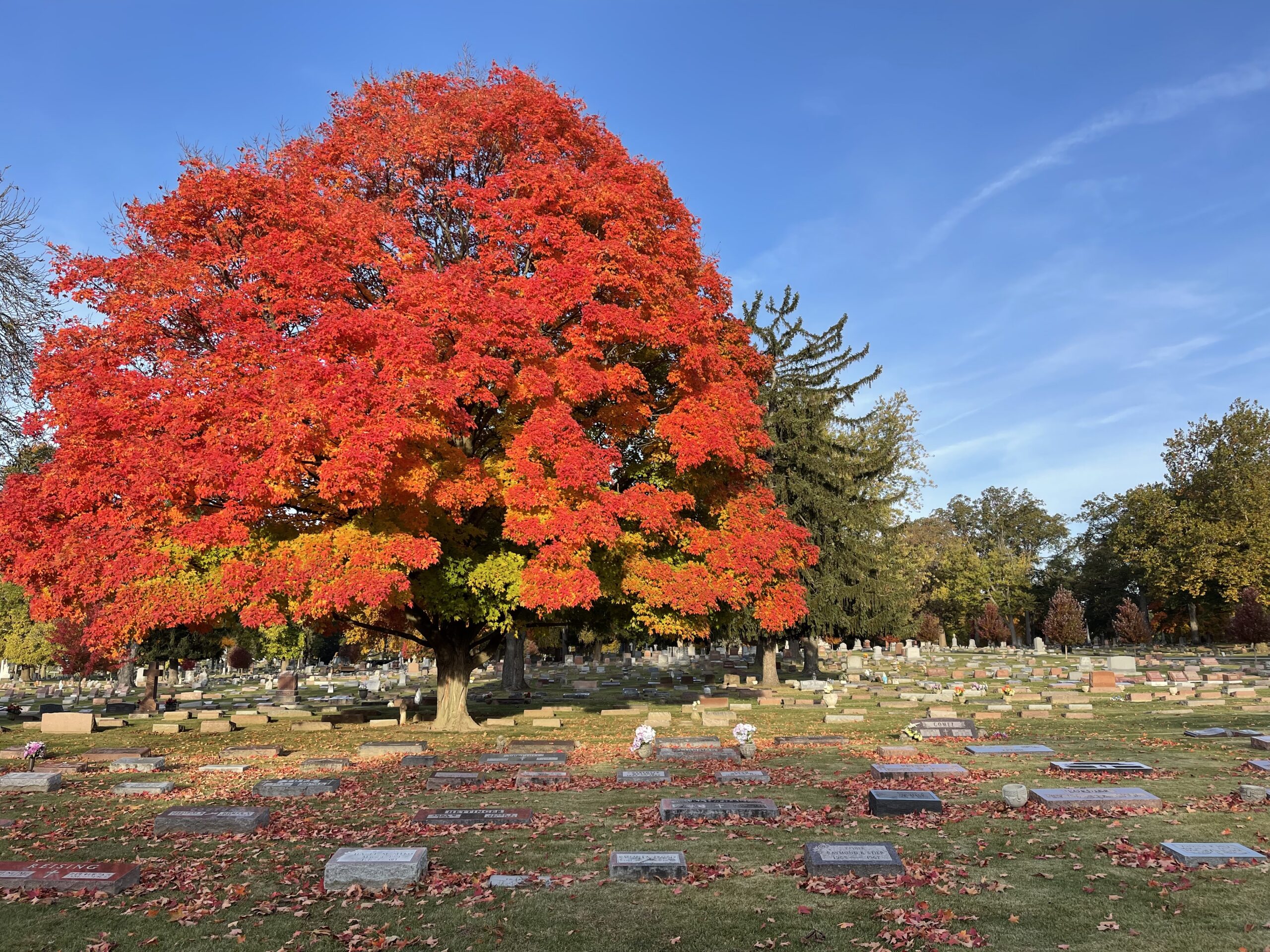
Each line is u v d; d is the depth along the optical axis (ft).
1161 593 218.38
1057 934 22.85
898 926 23.79
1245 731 61.05
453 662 80.69
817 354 134.72
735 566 74.95
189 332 68.39
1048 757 53.42
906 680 131.44
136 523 60.23
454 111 77.92
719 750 56.54
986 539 358.23
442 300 62.85
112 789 47.57
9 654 212.23
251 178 67.97
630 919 24.84
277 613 58.65
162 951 23.20
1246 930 22.63
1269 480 202.49
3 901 27.14
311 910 26.14
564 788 45.91
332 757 61.82
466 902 26.43
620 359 74.69
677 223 81.56
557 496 63.52
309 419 56.65
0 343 68.59
